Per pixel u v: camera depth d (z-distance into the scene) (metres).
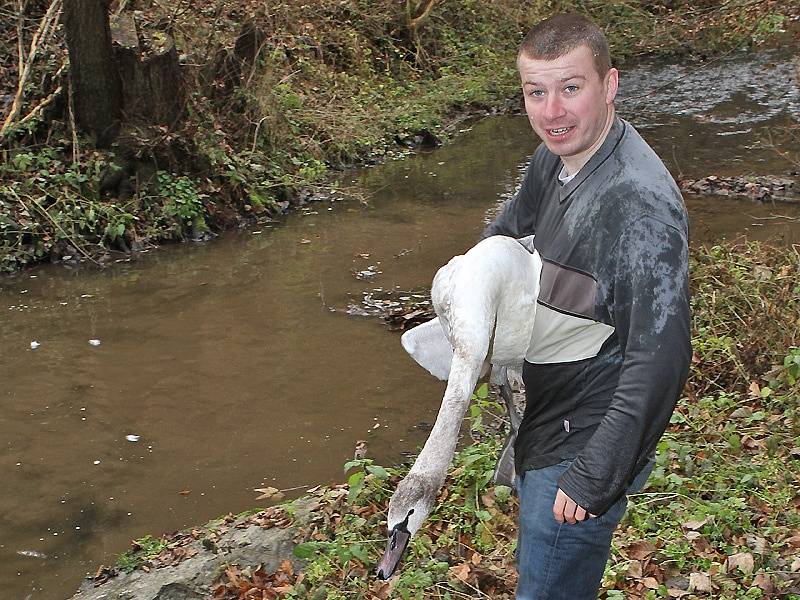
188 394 6.71
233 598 4.39
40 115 10.29
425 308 8.03
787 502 4.70
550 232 2.79
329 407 6.46
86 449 6.04
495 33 19.70
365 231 10.35
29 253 9.39
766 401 5.77
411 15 18.16
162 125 10.38
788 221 9.76
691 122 14.65
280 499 5.39
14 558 5.00
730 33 20.27
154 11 12.59
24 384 6.91
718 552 4.39
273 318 7.99
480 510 4.75
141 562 4.80
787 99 15.72
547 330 2.76
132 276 9.12
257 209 10.91
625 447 2.50
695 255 7.75
